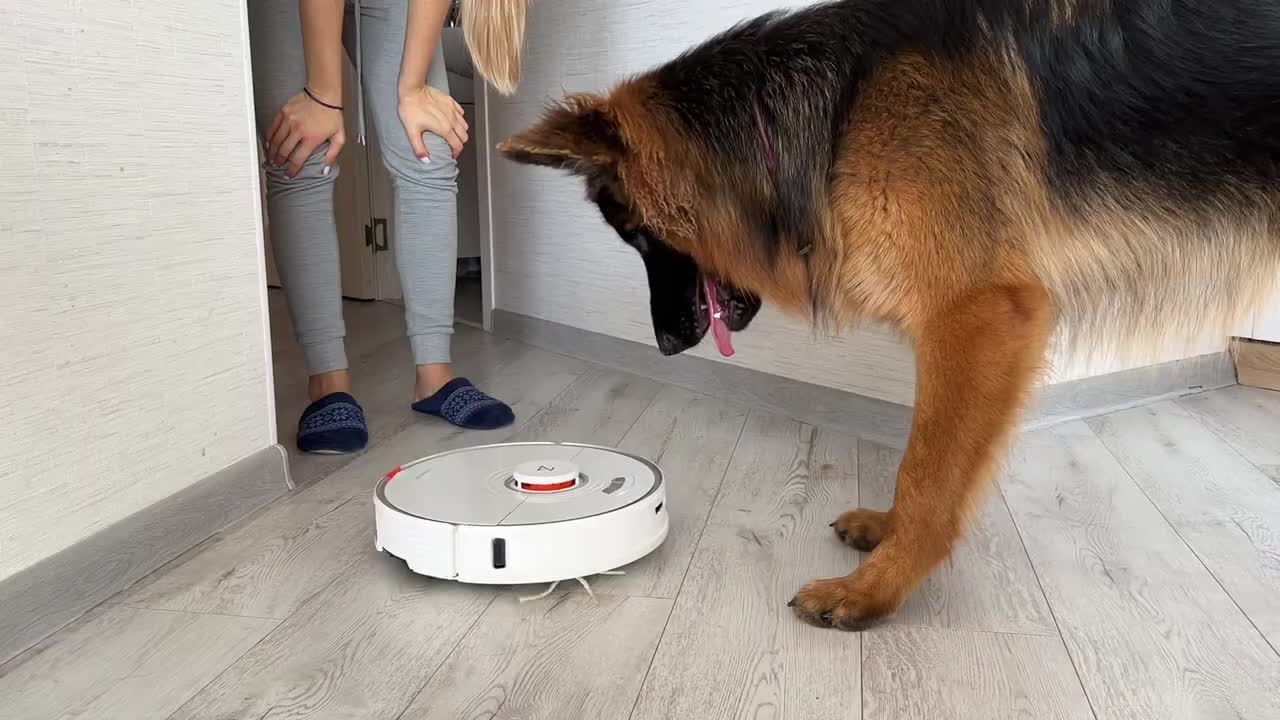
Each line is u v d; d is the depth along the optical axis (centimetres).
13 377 152
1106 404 319
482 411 285
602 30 349
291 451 262
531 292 416
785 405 306
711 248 199
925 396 174
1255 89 175
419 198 283
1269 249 183
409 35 260
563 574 178
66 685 145
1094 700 143
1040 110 177
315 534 205
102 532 173
